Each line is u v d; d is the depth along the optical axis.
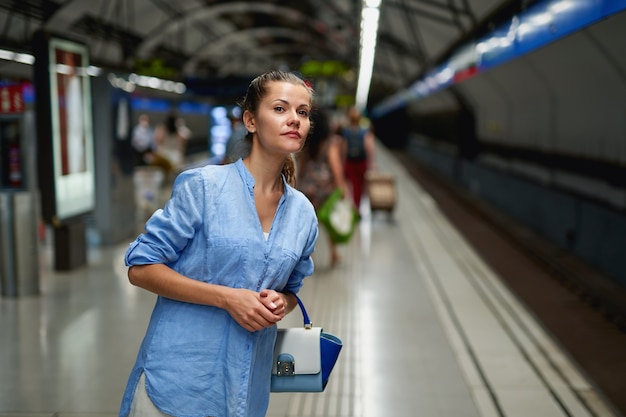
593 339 7.51
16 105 7.18
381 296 7.54
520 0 10.62
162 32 26.33
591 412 4.47
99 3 17.59
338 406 4.47
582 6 8.34
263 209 2.22
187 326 2.14
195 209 2.11
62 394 4.57
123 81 11.05
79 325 6.22
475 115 26.97
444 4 17.08
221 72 43.00
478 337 6.09
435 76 24.23
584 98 12.28
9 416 4.20
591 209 11.65
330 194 9.02
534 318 6.82
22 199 7.14
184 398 2.14
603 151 11.50
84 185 8.77
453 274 8.81
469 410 4.43
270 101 2.14
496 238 15.58
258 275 2.14
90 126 8.96
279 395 4.66
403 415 4.35
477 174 24.45
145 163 16.16
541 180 16.11
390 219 13.73
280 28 37.12
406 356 5.51
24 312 6.65
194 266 2.14
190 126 30.34
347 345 5.78
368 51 15.16
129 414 2.22
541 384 4.95
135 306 6.90
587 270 11.24
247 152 2.28
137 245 2.13
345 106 29.45
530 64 13.70
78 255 8.64
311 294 7.57
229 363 2.12
